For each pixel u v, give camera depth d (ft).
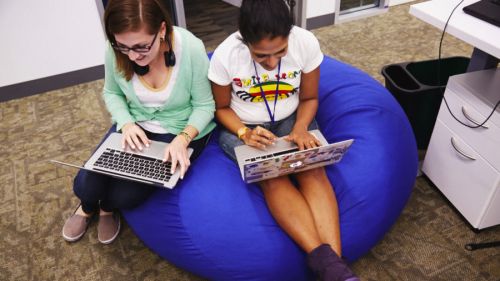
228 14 11.40
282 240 4.06
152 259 4.89
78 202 5.69
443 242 4.86
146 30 3.63
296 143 4.17
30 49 7.80
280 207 3.95
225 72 4.22
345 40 9.58
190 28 10.75
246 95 4.39
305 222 3.83
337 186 4.40
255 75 4.23
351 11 10.79
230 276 4.14
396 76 6.26
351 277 3.43
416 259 4.69
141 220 4.51
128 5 3.53
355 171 4.46
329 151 3.81
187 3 12.24
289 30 3.61
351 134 4.80
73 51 8.19
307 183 4.07
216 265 4.12
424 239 4.91
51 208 5.62
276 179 4.12
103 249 5.04
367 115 4.92
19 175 6.22
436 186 5.51
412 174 4.80
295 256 4.06
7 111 7.80
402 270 4.59
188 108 4.65
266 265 4.03
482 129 4.37
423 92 5.55
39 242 5.16
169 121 4.60
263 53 3.70
